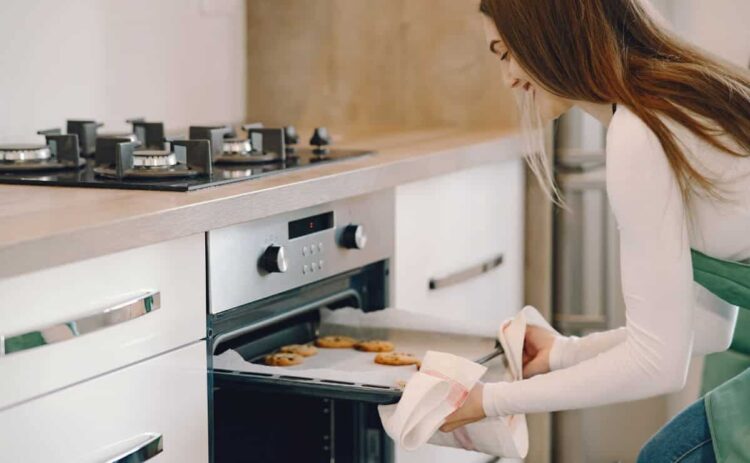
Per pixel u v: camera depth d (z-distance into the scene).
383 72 2.70
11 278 1.15
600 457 2.72
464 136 2.40
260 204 1.50
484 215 2.34
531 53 1.41
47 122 2.13
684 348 1.36
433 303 2.13
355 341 1.81
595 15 1.38
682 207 1.34
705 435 1.54
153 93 2.43
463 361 1.47
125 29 2.33
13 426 1.17
